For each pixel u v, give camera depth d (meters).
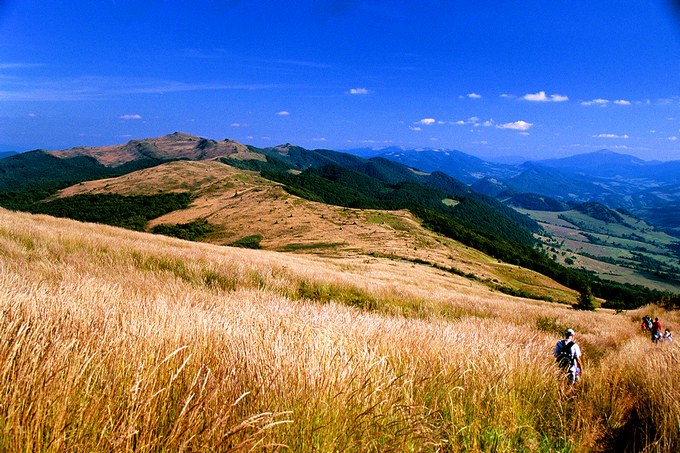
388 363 3.17
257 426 1.72
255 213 124.00
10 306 2.95
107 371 1.97
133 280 8.23
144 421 1.60
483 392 2.98
